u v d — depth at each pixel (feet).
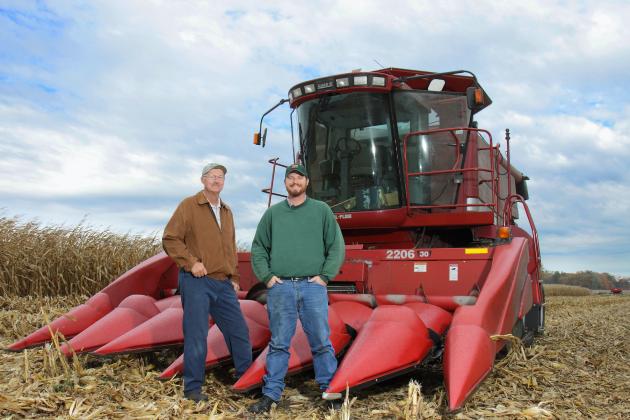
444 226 22.52
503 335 15.14
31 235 35.55
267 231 14.71
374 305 18.57
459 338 14.19
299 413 13.69
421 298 18.04
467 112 24.23
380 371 13.84
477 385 13.26
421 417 13.01
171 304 19.31
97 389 14.25
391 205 22.65
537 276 25.98
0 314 25.00
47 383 14.28
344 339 16.19
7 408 12.11
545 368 18.79
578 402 15.11
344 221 22.86
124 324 17.47
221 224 15.15
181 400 13.69
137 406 13.08
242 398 14.78
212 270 14.71
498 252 18.26
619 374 19.42
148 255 39.68
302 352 15.31
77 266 35.27
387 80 22.63
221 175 14.99
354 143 23.26
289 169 14.49
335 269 14.30
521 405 14.46
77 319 18.95
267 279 14.29
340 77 22.84
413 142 23.17
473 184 23.94
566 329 32.27
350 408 13.70
